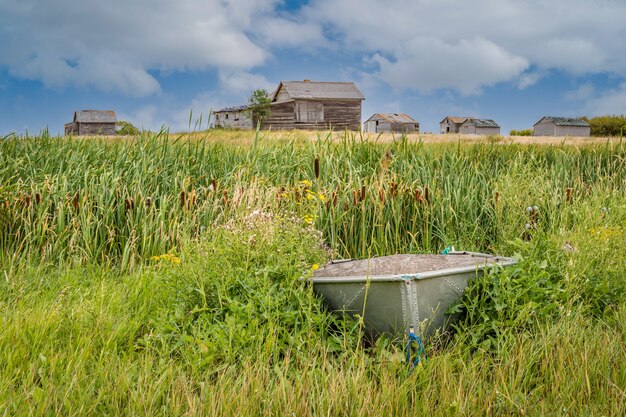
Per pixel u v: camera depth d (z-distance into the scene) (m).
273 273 4.67
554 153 11.95
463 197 8.51
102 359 3.80
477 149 11.66
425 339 4.09
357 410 3.03
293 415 3.02
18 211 7.54
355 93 54.22
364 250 7.44
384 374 3.46
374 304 4.13
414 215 7.85
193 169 8.98
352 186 8.12
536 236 5.69
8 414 3.02
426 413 3.11
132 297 5.19
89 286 6.03
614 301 5.01
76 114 65.56
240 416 3.00
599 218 7.49
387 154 8.75
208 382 3.43
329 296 4.43
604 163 11.61
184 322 4.41
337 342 4.08
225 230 5.41
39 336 4.07
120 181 8.21
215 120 64.50
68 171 8.31
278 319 4.22
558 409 3.15
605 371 3.53
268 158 9.30
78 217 7.42
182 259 5.29
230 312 4.41
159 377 3.60
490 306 4.33
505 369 3.53
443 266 4.64
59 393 3.19
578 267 5.08
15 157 9.16
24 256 6.80
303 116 51.09
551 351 3.73
